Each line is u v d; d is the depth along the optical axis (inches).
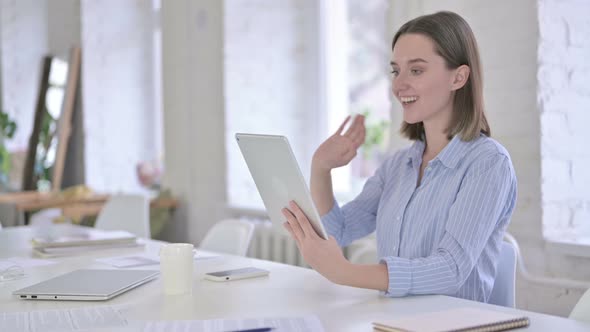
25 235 112.2
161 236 179.0
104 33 208.7
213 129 160.7
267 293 64.6
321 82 152.3
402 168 76.2
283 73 157.2
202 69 163.2
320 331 50.8
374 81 140.7
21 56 232.4
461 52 68.1
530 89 96.7
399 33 71.7
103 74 209.0
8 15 232.2
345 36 147.2
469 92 69.0
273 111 157.2
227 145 155.5
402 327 49.1
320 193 77.0
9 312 59.0
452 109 69.9
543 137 96.0
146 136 209.0
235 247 99.2
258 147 62.7
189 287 65.6
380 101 139.6
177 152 173.8
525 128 97.9
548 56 95.9
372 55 141.0
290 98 157.3
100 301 62.7
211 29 159.0
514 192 67.4
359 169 143.4
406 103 69.5
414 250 68.6
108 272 73.9
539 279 95.4
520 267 96.7
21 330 52.9
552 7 95.7
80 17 207.3
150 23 207.0
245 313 57.1
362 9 142.9
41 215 179.3
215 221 161.8
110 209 138.5
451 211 64.5
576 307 59.0
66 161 219.6
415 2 113.2
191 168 169.2
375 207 80.5
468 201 63.9
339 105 149.3
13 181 224.2
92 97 208.2
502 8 99.7
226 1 153.2
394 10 117.1
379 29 139.1
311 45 154.3
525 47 97.0
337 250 61.1
